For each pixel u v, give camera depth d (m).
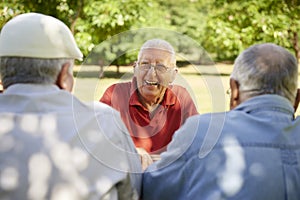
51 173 1.30
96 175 1.35
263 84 1.49
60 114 1.33
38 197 1.29
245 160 1.44
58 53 1.36
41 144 1.30
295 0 4.78
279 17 4.63
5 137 1.29
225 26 4.71
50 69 1.35
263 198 1.42
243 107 1.52
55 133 1.32
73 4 4.97
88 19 4.88
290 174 1.44
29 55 1.33
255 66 1.49
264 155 1.44
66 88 1.40
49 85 1.36
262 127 1.47
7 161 1.28
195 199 1.48
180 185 1.51
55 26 1.37
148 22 4.86
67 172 1.31
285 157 1.45
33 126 1.31
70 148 1.32
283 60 1.49
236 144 1.46
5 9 4.52
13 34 1.34
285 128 1.47
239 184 1.43
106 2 4.71
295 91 1.52
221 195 1.44
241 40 4.69
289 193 1.44
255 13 4.61
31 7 4.73
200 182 1.47
